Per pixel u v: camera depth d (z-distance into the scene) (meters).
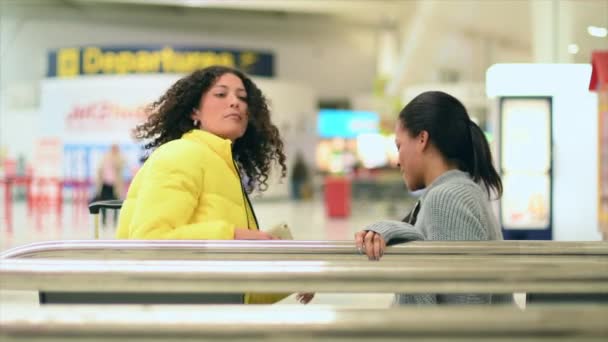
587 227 6.60
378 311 0.84
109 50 19.72
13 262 1.11
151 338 0.82
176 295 1.36
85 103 19.42
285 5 20.84
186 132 1.93
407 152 1.64
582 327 0.79
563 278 1.15
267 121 2.11
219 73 1.91
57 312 0.84
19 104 23.22
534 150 6.60
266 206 18.11
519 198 6.64
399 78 23.03
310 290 1.09
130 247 1.39
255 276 1.08
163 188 1.57
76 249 1.40
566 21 7.98
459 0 13.14
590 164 6.59
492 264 1.17
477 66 19.61
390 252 1.37
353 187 17.03
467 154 1.63
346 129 26.77
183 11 24.78
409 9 20.78
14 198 19.67
